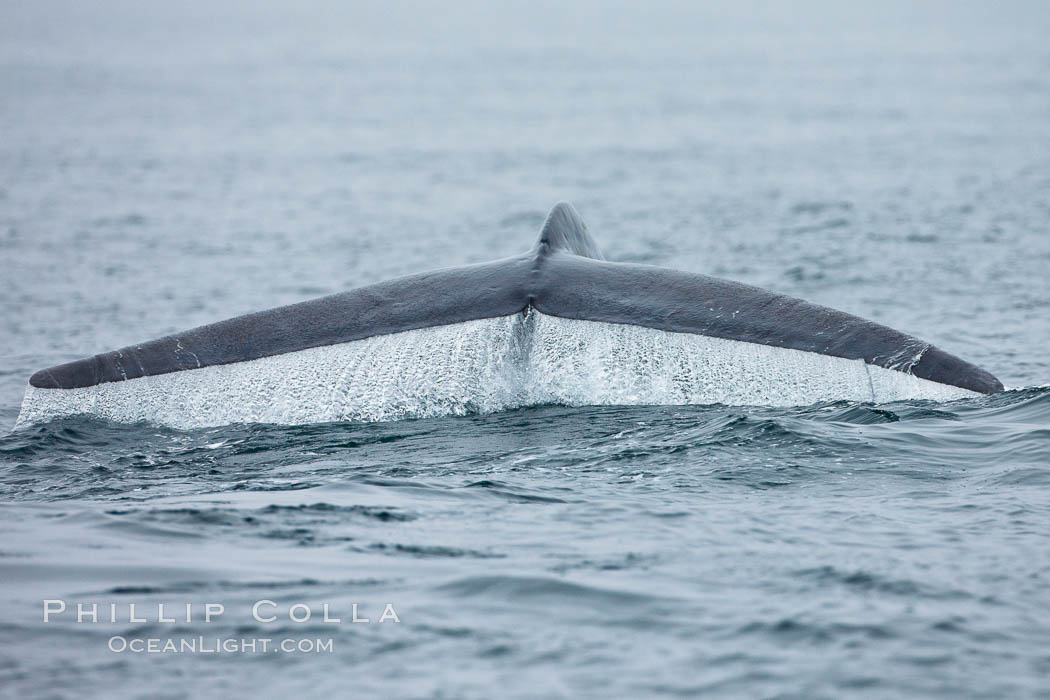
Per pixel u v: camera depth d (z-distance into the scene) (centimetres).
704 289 4706
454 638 2772
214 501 3822
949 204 13275
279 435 4581
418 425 4644
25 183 16200
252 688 2550
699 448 4238
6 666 2653
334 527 3531
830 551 3288
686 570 3166
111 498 3922
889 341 4450
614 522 3550
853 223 12138
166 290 9262
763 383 4519
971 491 3816
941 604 2925
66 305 8694
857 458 4125
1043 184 14825
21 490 4047
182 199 14975
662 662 2641
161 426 4678
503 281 4753
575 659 2659
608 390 4700
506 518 3600
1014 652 2672
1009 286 8800
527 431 4522
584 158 19575
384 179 17212
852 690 2503
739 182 16050
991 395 4778
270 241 11806
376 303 4778
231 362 4672
